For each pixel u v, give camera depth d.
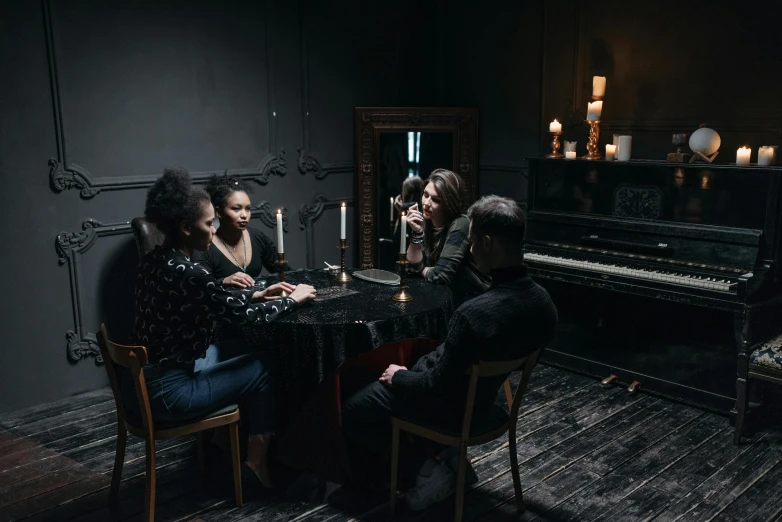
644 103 4.31
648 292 3.63
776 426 3.54
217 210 3.47
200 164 4.28
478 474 3.01
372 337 2.65
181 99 4.14
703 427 3.50
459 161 5.23
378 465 3.00
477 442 2.49
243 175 4.49
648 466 3.10
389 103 5.26
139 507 2.77
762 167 3.44
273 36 4.52
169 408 2.50
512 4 4.91
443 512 2.73
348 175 5.14
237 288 3.04
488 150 5.25
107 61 3.80
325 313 2.75
